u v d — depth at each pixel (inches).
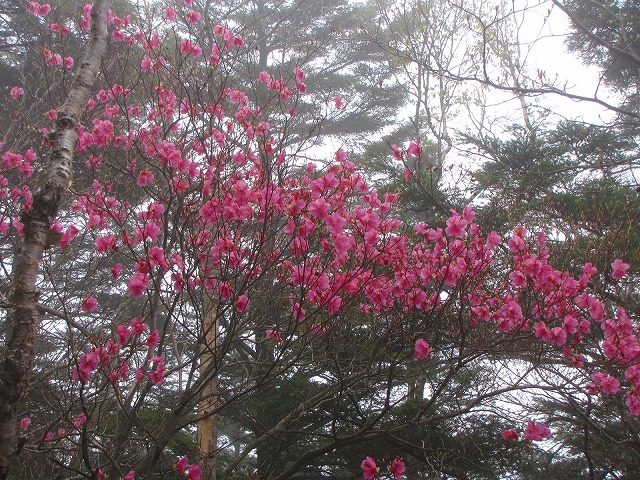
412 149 199.3
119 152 256.2
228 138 202.2
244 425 334.3
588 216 340.5
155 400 342.0
